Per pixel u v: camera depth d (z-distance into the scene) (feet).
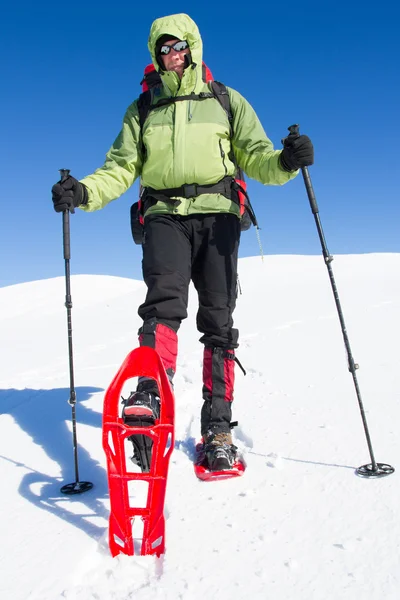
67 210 7.22
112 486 5.57
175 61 7.90
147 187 8.26
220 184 7.98
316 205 7.60
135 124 8.31
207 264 7.99
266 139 8.23
